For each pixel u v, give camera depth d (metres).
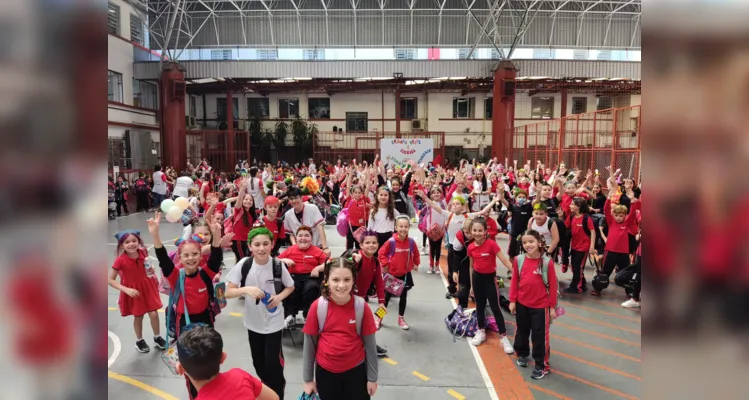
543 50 25.50
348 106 29.83
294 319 5.04
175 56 22.67
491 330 5.17
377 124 29.83
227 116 28.05
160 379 4.08
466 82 26.34
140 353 4.59
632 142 12.18
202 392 2.12
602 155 13.99
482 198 9.85
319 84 27.09
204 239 4.40
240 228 6.80
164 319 5.55
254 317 3.51
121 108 20.02
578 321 5.52
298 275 4.82
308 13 24.95
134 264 4.45
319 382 2.99
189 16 24.75
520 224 6.99
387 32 25.23
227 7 24.86
